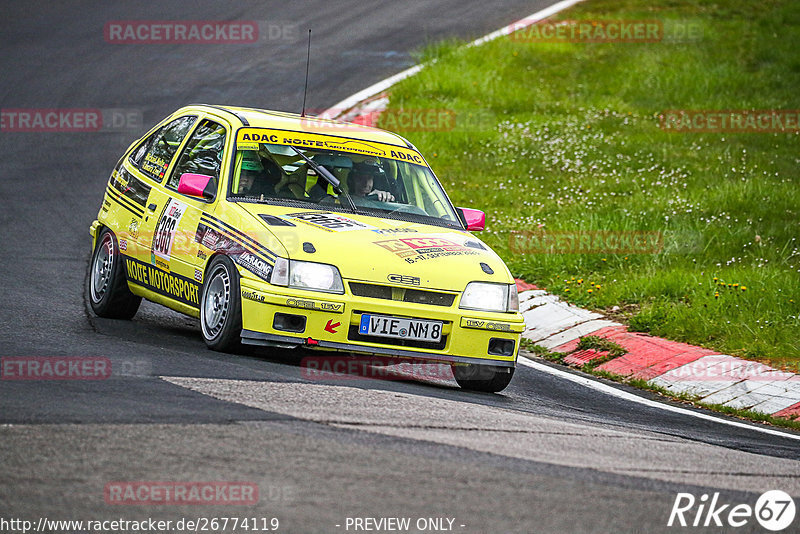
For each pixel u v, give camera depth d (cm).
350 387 2283
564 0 9944
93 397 1950
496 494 1538
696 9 9738
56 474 1487
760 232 4744
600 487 1645
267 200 2758
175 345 2678
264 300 2470
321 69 7606
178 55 7875
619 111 7188
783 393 3027
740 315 3594
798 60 8200
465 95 7200
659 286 3934
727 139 6575
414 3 9719
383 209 2859
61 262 3916
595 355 3416
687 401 3003
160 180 3077
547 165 6012
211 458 1596
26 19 8750
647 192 5412
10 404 1858
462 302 2588
